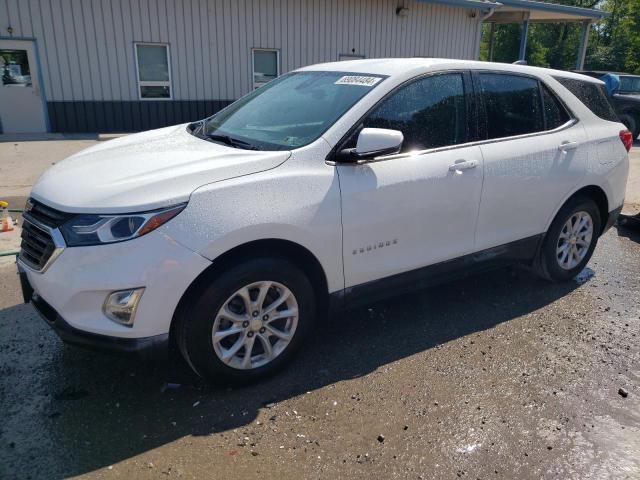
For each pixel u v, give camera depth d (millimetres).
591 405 3180
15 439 2729
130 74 14023
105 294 2686
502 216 4086
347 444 2783
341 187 3225
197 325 2896
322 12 15883
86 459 2615
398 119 3543
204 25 14477
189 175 2883
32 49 13000
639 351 3809
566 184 4410
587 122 4625
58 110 13586
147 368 3373
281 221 2979
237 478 2533
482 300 4531
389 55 17344
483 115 3957
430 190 3582
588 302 4559
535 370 3518
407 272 3666
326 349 3678
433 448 2781
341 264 3318
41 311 2967
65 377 3266
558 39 48125
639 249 6047
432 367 3504
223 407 3033
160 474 2539
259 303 3094
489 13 17969
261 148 3326
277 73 15867
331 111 3479
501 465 2684
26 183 7918
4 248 5312
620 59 43875
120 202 2717
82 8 13125
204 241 2775
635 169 10891
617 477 2639
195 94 14914
